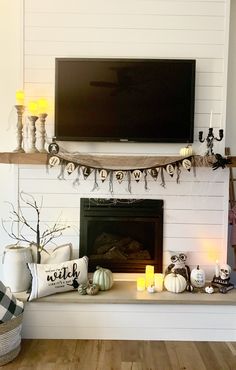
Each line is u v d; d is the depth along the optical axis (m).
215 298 2.79
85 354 2.58
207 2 3.03
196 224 3.12
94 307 2.79
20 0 3.00
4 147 3.23
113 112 3.02
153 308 2.79
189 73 3.00
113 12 3.04
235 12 3.33
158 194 3.11
